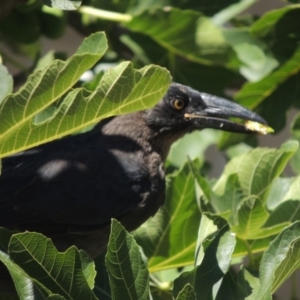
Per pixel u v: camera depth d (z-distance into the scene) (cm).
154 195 1090
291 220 980
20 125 714
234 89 1408
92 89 1052
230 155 1269
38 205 1020
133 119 1134
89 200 1039
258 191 1019
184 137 1248
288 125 2014
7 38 1279
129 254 706
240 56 1191
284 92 1205
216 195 1013
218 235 786
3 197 1016
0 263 984
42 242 688
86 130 1148
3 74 821
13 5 1049
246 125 1159
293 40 1159
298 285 1922
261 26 1148
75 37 1908
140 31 1187
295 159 1217
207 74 1277
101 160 1068
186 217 995
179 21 1168
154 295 873
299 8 1125
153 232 996
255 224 934
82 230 1038
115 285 704
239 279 778
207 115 1159
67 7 755
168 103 1143
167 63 1270
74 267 699
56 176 1034
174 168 1220
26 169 1035
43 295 700
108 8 1252
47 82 689
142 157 1108
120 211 1059
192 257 1005
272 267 736
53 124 728
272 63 1230
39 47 1482
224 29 1202
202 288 766
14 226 1017
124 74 707
